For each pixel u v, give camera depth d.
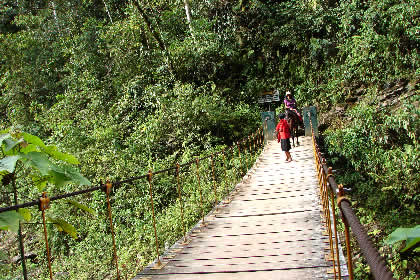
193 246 4.95
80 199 11.05
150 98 14.99
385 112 12.12
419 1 12.90
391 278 0.74
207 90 17.16
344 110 14.53
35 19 22.48
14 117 17.42
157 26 18.12
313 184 7.93
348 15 15.36
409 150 10.16
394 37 13.43
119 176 11.60
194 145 13.52
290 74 17.12
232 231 5.47
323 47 16.08
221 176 11.58
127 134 15.06
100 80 18.47
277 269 3.92
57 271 9.11
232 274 3.91
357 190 10.98
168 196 11.14
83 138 13.55
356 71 14.57
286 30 17.27
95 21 20.66
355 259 7.48
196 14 19.34
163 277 3.96
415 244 0.93
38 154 1.82
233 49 18.02
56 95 19.28
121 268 7.87
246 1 18.33
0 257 2.06
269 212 6.29
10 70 20.30
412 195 9.66
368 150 11.44
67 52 19.66
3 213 1.72
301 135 14.98
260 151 13.56
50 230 10.27
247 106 16.67
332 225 5.16
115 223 10.12
